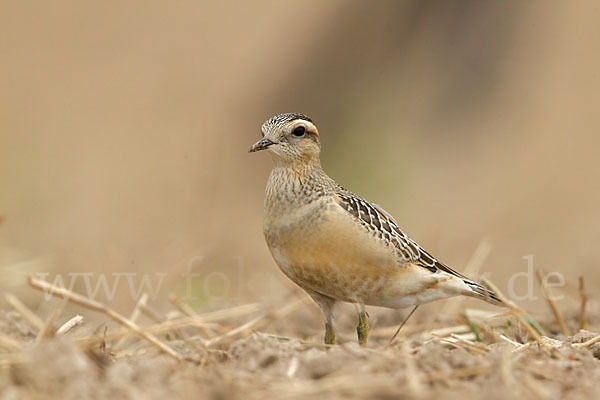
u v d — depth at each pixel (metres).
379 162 28.66
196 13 58.09
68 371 9.15
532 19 35.22
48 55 51.50
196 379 9.45
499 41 33.81
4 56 50.88
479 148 31.97
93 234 23.69
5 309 15.80
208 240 22.61
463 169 30.61
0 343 10.42
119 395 8.88
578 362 10.48
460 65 33.09
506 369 9.52
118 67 50.12
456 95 32.94
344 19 34.12
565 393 9.34
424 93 32.56
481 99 33.12
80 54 52.34
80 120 41.16
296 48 35.47
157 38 55.12
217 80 47.22
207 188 28.12
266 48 45.31
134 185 29.98
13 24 55.72
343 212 12.20
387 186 27.59
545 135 33.16
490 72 33.53
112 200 28.17
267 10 55.97
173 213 25.91
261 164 32.75
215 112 39.62
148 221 25.11
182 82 47.12
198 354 11.23
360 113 30.64
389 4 33.44
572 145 32.19
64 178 31.91
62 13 58.31
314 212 12.26
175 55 51.97
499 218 25.95
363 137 29.66
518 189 28.94
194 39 54.53
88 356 10.10
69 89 46.16
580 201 27.09
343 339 14.70
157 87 46.75
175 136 37.66
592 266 20.33
